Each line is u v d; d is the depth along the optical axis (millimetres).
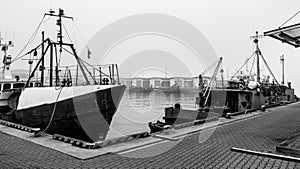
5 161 5305
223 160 5410
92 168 4871
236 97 14414
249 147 6465
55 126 10609
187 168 4910
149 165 5078
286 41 8094
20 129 8844
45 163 5168
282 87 25766
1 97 12828
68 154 5770
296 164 5090
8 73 17438
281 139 7465
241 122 11109
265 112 15359
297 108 18312
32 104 11109
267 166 4984
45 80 13859
